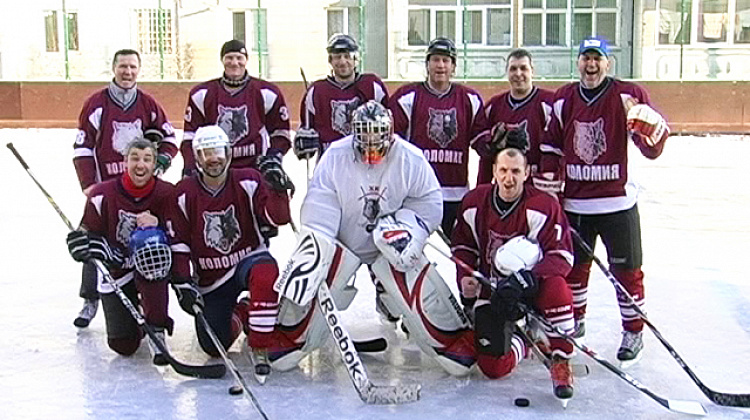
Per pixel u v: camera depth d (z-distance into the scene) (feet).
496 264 11.21
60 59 65.31
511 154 11.30
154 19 66.03
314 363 12.60
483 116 14.25
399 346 13.43
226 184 12.21
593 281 17.12
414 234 11.47
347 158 11.62
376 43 66.23
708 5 61.41
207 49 66.64
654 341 13.55
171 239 12.19
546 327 11.11
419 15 65.57
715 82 51.31
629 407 11.02
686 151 41.96
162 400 11.22
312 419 10.61
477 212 11.73
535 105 13.85
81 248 11.99
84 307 14.28
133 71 14.65
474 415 10.73
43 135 49.49
